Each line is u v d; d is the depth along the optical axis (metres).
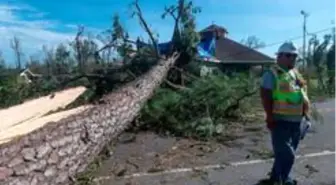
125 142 6.96
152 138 7.36
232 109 9.51
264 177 4.88
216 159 5.86
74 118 4.52
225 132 8.00
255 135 7.73
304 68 23.45
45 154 3.45
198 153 6.24
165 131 7.92
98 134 5.08
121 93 6.84
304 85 4.40
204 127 7.62
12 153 3.04
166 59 11.33
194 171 5.21
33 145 3.33
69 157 4.05
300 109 4.25
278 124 4.24
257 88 9.75
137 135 7.61
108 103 5.92
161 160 5.78
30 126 4.59
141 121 8.20
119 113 6.16
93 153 4.95
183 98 8.52
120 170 5.22
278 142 4.26
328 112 11.87
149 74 9.11
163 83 10.98
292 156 4.25
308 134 7.76
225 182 4.71
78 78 10.26
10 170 2.91
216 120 8.88
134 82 8.16
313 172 5.05
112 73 10.56
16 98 9.26
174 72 12.01
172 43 13.00
